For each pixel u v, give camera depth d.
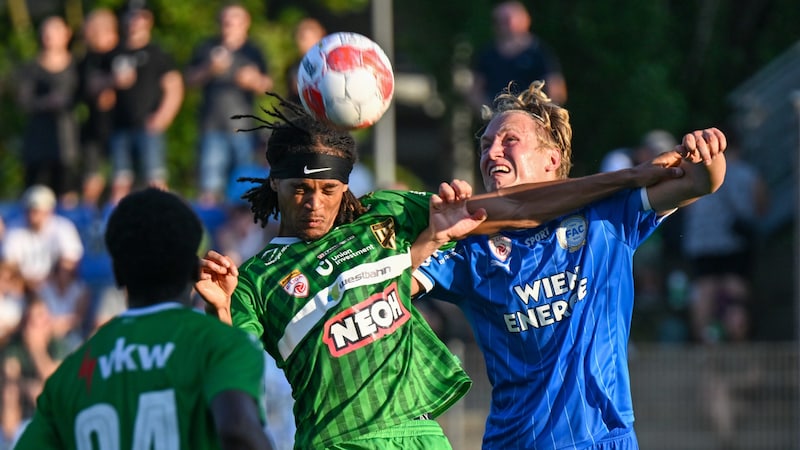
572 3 59.97
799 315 44.16
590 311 18.78
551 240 18.94
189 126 59.97
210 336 14.09
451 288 19.23
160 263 14.23
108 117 46.44
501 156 19.64
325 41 19.17
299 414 18.19
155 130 45.84
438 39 63.12
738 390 39.41
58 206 47.22
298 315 18.05
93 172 47.12
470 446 38.75
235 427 13.35
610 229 18.97
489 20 60.03
